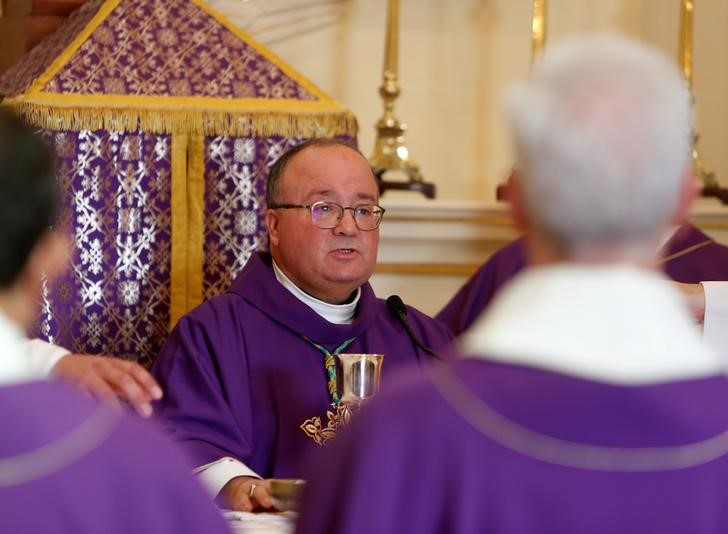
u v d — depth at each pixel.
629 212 1.77
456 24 8.44
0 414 1.72
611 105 1.78
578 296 1.82
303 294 4.94
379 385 4.02
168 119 6.15
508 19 8.46
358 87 8.24
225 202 6.23
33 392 1.75
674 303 1.87
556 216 1.79
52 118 5.99
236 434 4.62
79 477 1.72
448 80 8.44
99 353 6.11
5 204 1.77
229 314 4.87
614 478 1.76
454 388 1.82
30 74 6.32
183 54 6.35
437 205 7.25
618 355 1.80
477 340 1.88
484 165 8.45
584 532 1.75
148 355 6.18
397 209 7.26
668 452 1.77
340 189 4.87
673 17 8.43
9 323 1.79
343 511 1.82
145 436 1.81
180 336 4.81
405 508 1.79
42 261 1.83
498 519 1.76
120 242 6.12
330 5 8.12
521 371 1.81
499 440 1.78
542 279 1.85
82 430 1.75
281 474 4.68
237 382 4.73
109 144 6.10
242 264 6.24
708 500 1.78
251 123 6.22
